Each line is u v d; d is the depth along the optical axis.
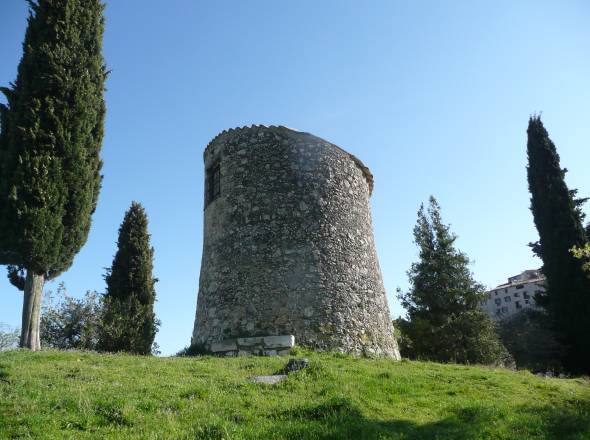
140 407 7.87
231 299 15.12
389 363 13.33
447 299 27.41
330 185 16.78
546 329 25.97
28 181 14.41
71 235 15.16
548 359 25.52
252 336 14.38
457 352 25.75
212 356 13.84
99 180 16.69
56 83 15.49
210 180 18.27
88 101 16.16
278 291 14.85
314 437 6.91
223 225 16.36
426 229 29.84
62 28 16.20
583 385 12.34
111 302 24.20
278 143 16.94
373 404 8.73
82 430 7.04
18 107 15.09
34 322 13.98
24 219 14.10
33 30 16.11
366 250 16.91
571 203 25.48
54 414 7.43
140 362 12.00
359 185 17.94
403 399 9.40
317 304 14.77
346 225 16.59
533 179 26.77
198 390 8.78
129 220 27.12
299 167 16.62
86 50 16.55
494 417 8.34
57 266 15.00
